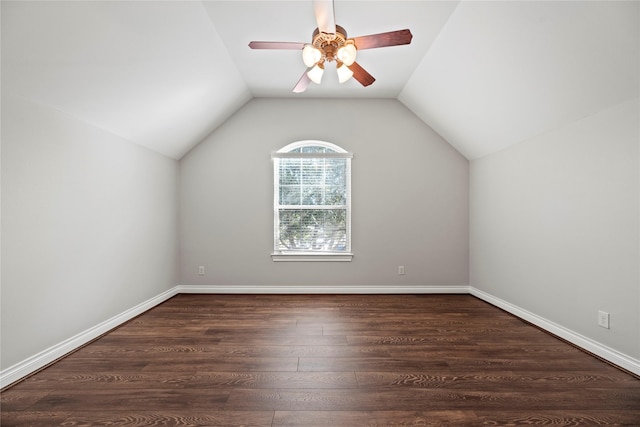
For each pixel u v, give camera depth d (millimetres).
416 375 2053
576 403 1740
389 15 2570
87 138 2666
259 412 1663
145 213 3551
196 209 4312
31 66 1947
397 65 3398
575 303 2555
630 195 2100
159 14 2234
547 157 2873
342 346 2521
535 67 2408
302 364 2207
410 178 4336
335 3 2432
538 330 2893
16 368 1998
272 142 4316
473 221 4238
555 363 2223
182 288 4309
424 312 3457
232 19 2615
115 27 2100
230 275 4316
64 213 2416
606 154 2268
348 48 2195
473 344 2562
